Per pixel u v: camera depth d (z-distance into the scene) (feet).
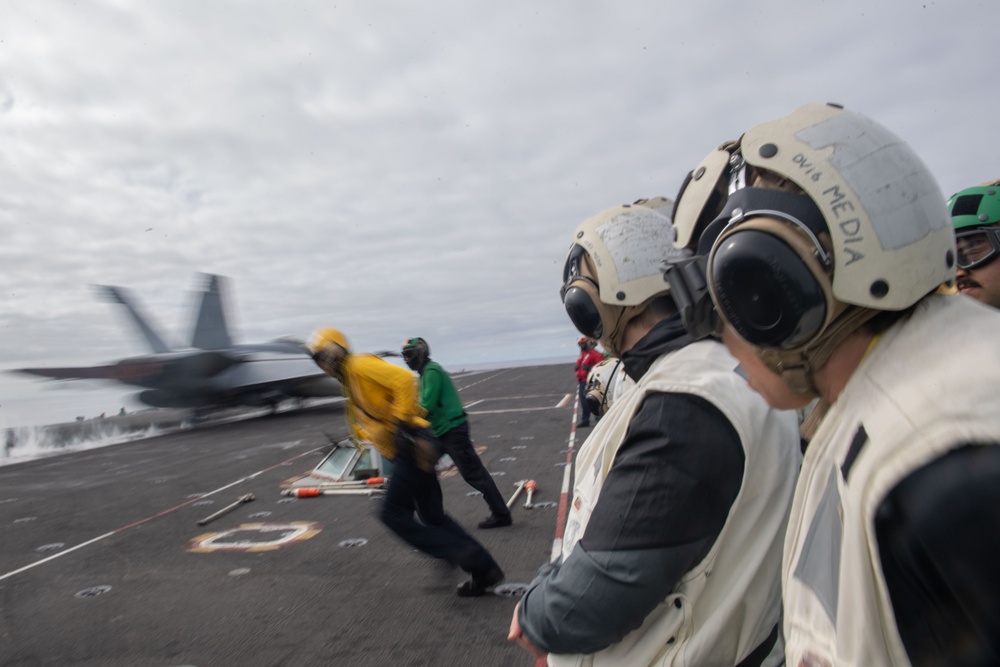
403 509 12.49
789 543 2.67
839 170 2.36
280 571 15.75
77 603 14.48
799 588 2.49
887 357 2.22
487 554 12.94
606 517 3.48
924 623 1.81
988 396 1.75
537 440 33.58
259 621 12.76
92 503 26.91
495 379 99.40
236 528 20.44
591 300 4.50
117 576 16.31
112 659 11.49
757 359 2.75
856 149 2.41
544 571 3.98
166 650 11.72
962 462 1.67
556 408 49.55
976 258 5.82
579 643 3.51
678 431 3.37
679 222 3.57
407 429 12.10
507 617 12.07
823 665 2.23
